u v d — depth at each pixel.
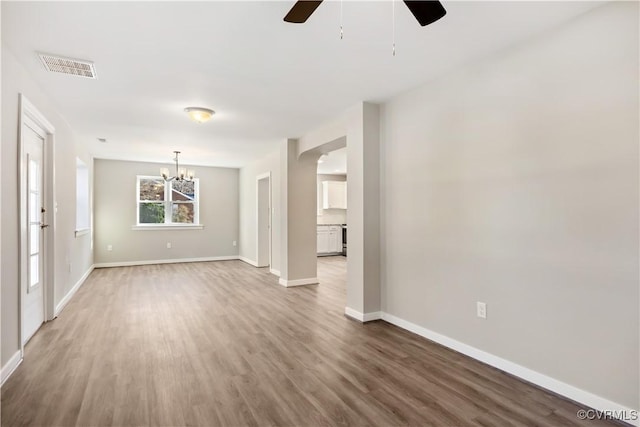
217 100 3.53
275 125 4.52
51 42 2.32
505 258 2.50
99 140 5.38
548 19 2.11
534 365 2.32
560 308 2.18
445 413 1.98
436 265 3.07
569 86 2.13
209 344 3.01
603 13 1.98
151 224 7.76
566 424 1.88
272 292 5.02
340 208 9.94
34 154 3.23
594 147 2.02
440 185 3.02
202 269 7.02
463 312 2.82
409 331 3.36
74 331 3.32
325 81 3.07
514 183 2.44
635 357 1.87
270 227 6.70
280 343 3.05
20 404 2.05
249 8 1.95
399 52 2.52
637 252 1.86
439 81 3.01
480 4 1.94
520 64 2.39
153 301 4.48
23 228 2.92
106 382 2.32
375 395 2.17
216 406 2.04
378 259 3.72
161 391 2.21
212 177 8.31
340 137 4.23
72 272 4.75
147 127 4.59
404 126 3.40
